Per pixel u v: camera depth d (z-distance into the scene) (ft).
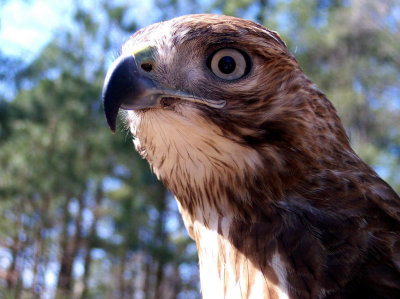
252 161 0.80
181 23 0.87
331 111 0.86
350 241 0.72
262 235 0.77
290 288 0.71
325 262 0.71
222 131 0.81
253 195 0.80
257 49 0.82
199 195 0.85
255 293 0.74
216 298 0.80
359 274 0.70
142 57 0.85
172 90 0.83
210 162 0.83
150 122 0.85
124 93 0.84
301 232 0.74
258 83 0.82
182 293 5.21
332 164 0.81
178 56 0.84
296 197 0.78
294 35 3.43
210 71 0.83
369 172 0.83
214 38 0.82
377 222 0.74
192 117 0.82
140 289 5.26
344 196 0.77
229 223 0.81
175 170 0.87
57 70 4.15
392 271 0.70
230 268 0.78
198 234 0.87
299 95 0.83
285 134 0.80
